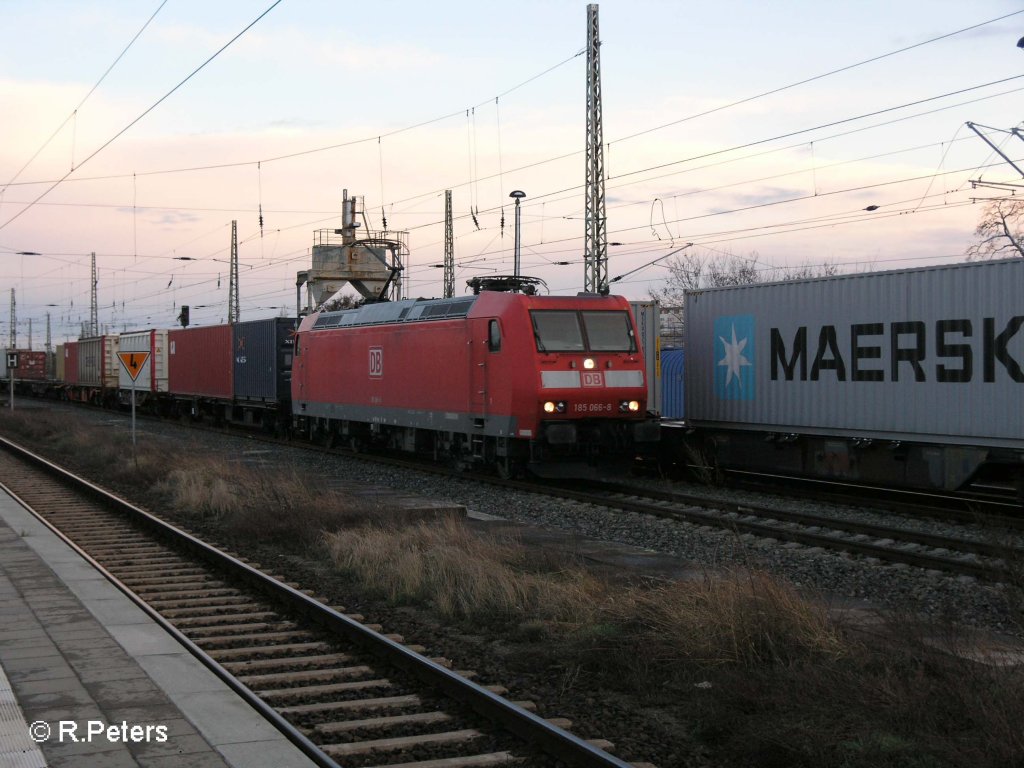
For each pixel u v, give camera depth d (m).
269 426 35.09
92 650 7.40
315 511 14.30
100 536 14.28
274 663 7.65
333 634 8.66
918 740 5.65
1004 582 9.12
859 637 7.46
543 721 5.84
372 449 27.11
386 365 23.77
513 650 8.07
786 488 18.78
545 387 18.38
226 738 5.56
